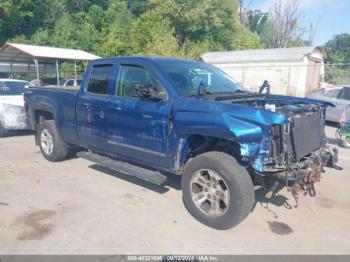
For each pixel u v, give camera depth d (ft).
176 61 15.28
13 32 119.24
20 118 27.91
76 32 113.70
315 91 38.68
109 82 15.53
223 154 11.82
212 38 109.29
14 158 21.35
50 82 67.67
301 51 71.97
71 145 20.04
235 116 10.87
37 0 122.52
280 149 11.16
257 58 74.54
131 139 14.38
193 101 12.17
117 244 10.95
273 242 11.28
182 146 12.71
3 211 13.28
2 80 31.96
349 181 17.93
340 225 12.65
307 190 12.37
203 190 12.37
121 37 94.38
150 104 13.39
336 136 29.17
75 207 13.76
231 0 115.03
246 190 11.21
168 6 97.86
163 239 11.32
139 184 16.62
